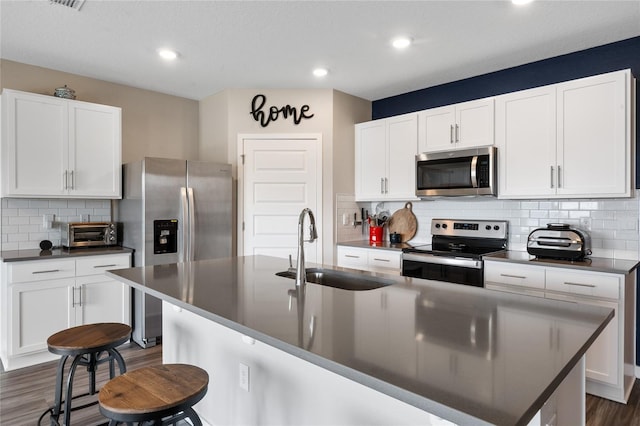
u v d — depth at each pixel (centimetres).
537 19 263
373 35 289
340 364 96
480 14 257
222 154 420
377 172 418
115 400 126
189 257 360
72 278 316
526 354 101
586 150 283
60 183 329
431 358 99
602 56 304
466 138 348
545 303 154
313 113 416
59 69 355
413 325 127
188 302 157
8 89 304
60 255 309
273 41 299
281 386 166
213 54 324
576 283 264
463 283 318
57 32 283
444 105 397
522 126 315
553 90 299
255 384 179
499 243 356
